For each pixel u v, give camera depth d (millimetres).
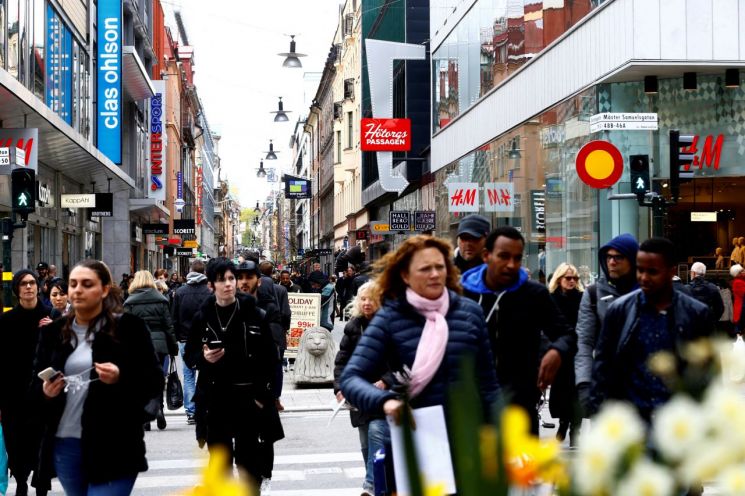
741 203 24391
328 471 11570
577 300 12102
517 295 6777
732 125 23578
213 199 174125
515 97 31625
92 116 38219
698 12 22859
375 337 5297
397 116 55438
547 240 28734
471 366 1546
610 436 1441
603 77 24391
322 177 121188
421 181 50250
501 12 32938
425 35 51688
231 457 8875
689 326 6281
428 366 5141
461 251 8266
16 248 27766
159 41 69062
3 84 20484
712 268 24406
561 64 27359
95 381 6289
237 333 8750
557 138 27719
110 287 6508
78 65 34750
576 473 1442
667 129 24062
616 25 23656
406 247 5398
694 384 1892
